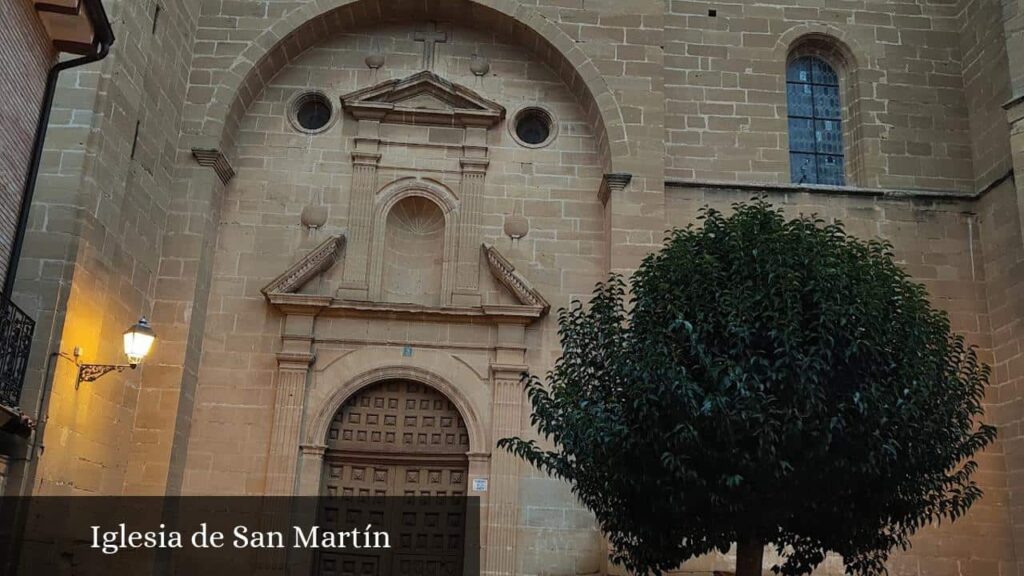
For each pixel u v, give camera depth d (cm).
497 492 1577
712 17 1906
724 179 1809
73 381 1280
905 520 1070
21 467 1169
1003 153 1723
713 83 1864
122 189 1426
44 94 1191
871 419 950
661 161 1725
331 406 1630
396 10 1836
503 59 1858
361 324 1670
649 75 1783
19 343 1166
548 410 1143
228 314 1664
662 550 1059
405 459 1641
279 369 1625
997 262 1709
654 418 991
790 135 1892
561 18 1812
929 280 1739
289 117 1792
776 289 1000
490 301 1697
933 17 1927
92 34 1173
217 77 1720
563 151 1805
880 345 980
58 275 1263
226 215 1725
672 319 1038
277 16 1775
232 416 1609
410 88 1805
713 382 977
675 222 1738
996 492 1616
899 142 1847
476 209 1752
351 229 1728
